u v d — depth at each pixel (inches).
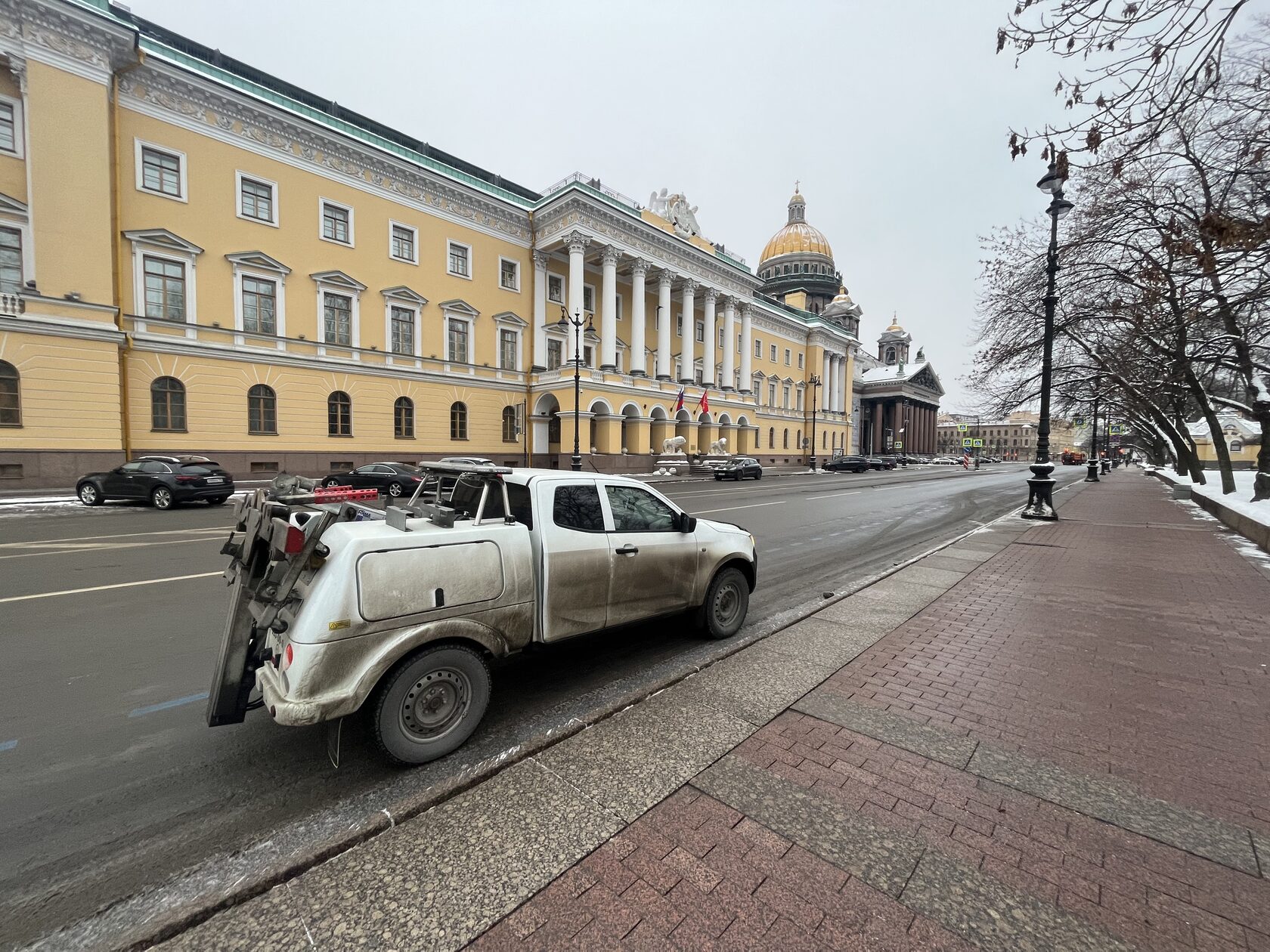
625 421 1530.5
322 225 1044.5
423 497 173.0
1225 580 283.0
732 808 101.3
